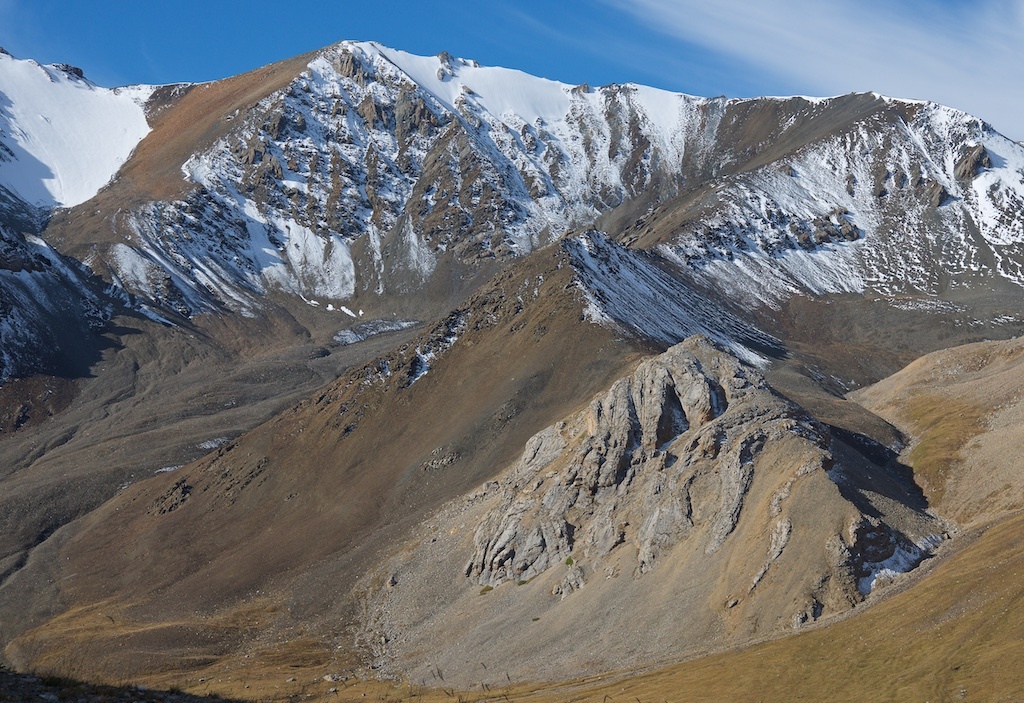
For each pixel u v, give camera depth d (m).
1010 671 57.25
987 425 114.88
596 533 108.50
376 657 113.31
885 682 63.34
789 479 93.75
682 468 105.56
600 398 123.00
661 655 84.44
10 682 42.56
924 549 85.94
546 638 97.12
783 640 77.12
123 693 43.88
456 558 125.88
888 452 119.50
